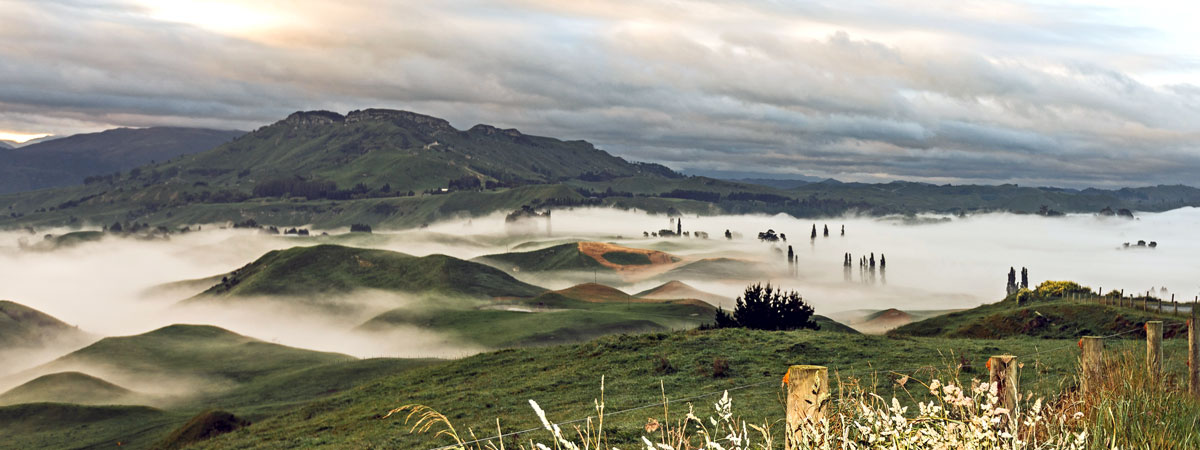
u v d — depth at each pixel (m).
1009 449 4.77
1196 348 10.90
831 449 4.66
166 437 67.75
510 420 29.11
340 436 36.25
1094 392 7.80
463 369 49.03
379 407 41.88
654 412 23.28
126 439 88.25
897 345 37.31
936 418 4.62
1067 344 32.81
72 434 98.31
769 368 33.94
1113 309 64.50
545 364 44.19
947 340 39.38
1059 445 5.44
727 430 9.90
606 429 19.55
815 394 4.84
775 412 19.64
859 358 34.72
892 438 4.56
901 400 17.44
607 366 39.75
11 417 107.25
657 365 37.12
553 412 29.78
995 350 33.53
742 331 44.72
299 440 37.56
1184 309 70.62
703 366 35.50
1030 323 66.12
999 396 5.95
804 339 40.06
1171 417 7.20
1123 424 6.64
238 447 40.69
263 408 106.50
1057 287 100.06
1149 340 9.91
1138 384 7.95
